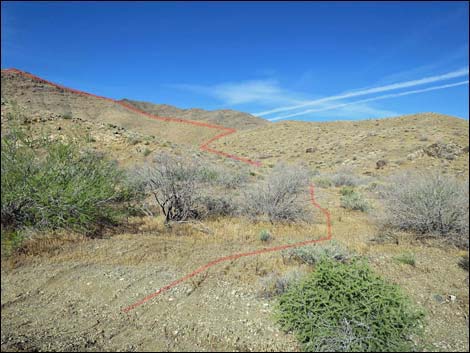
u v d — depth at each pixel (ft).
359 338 10.93
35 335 11.44
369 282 11.93
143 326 12.34
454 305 14.84
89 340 11.34
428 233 25.90
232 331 12.15
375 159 105.19
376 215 30.89
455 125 135.64
